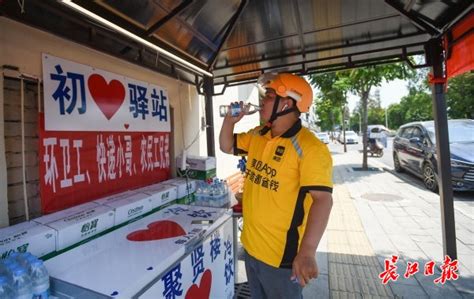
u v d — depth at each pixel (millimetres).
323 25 2877
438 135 2992
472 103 16531
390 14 2699
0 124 1750
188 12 2305
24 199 1886
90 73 2305
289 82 1595
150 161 3029
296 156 1523
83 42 2082
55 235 1720
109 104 2486
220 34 2887
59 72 2062
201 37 2768
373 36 3135
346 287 2828
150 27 2186
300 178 1477
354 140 27469
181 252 1776
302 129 1646
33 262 1336
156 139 3125
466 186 5605
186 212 2514
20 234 1617
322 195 1378
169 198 2828
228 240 2531
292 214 1554
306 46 3330
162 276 1591
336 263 3318
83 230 1887
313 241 1297
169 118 3328
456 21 2479
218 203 3092
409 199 5977
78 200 2230
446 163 2977
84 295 1347
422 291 2730
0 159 1751
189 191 3186
